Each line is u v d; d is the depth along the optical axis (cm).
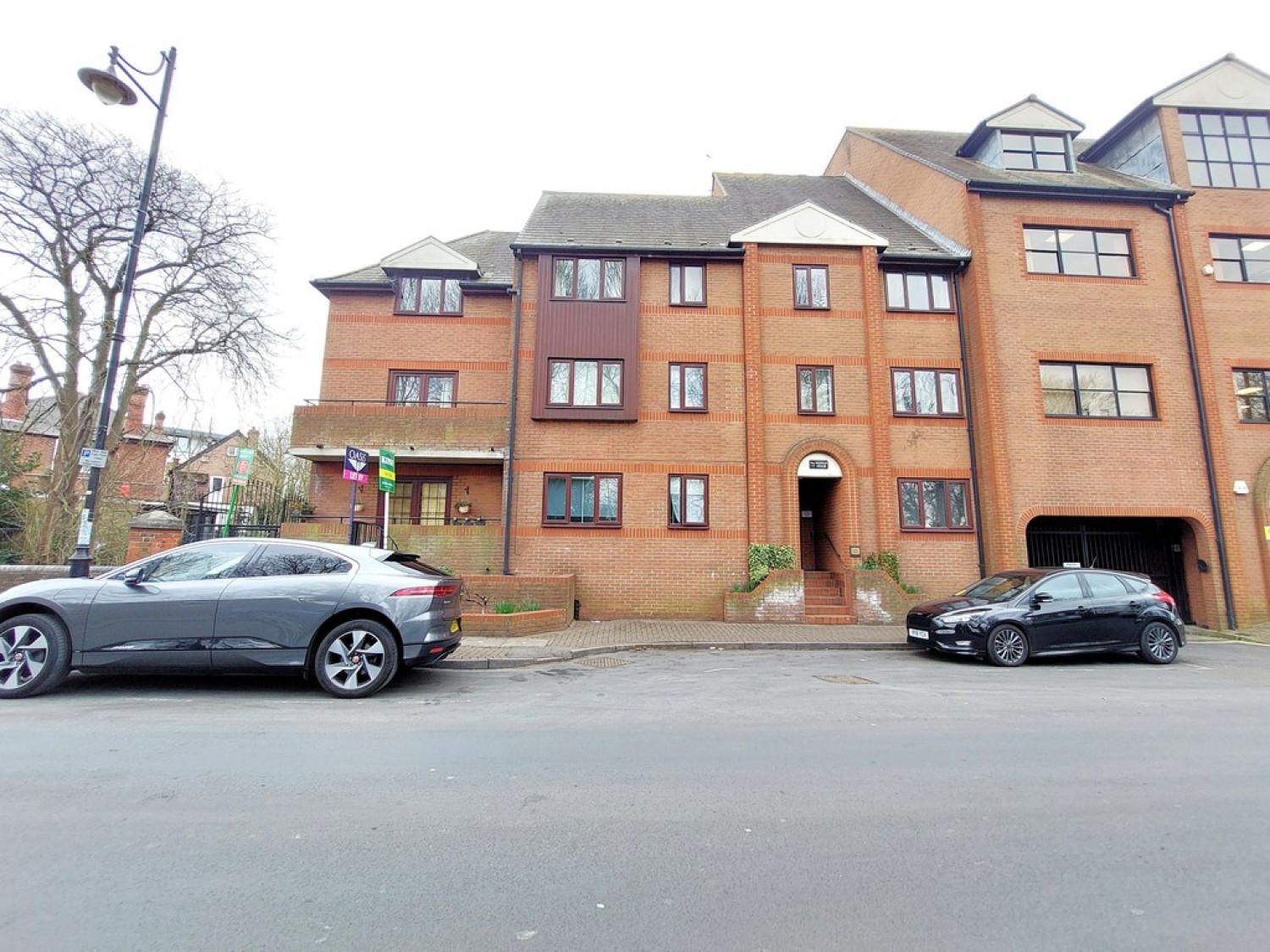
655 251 1509
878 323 1505
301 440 1407
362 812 368
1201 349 1477
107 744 478
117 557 1809
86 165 1287
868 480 1455
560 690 720
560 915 268
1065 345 1475
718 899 282
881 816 373
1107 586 983
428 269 1608
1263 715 620
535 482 1421
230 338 1476
